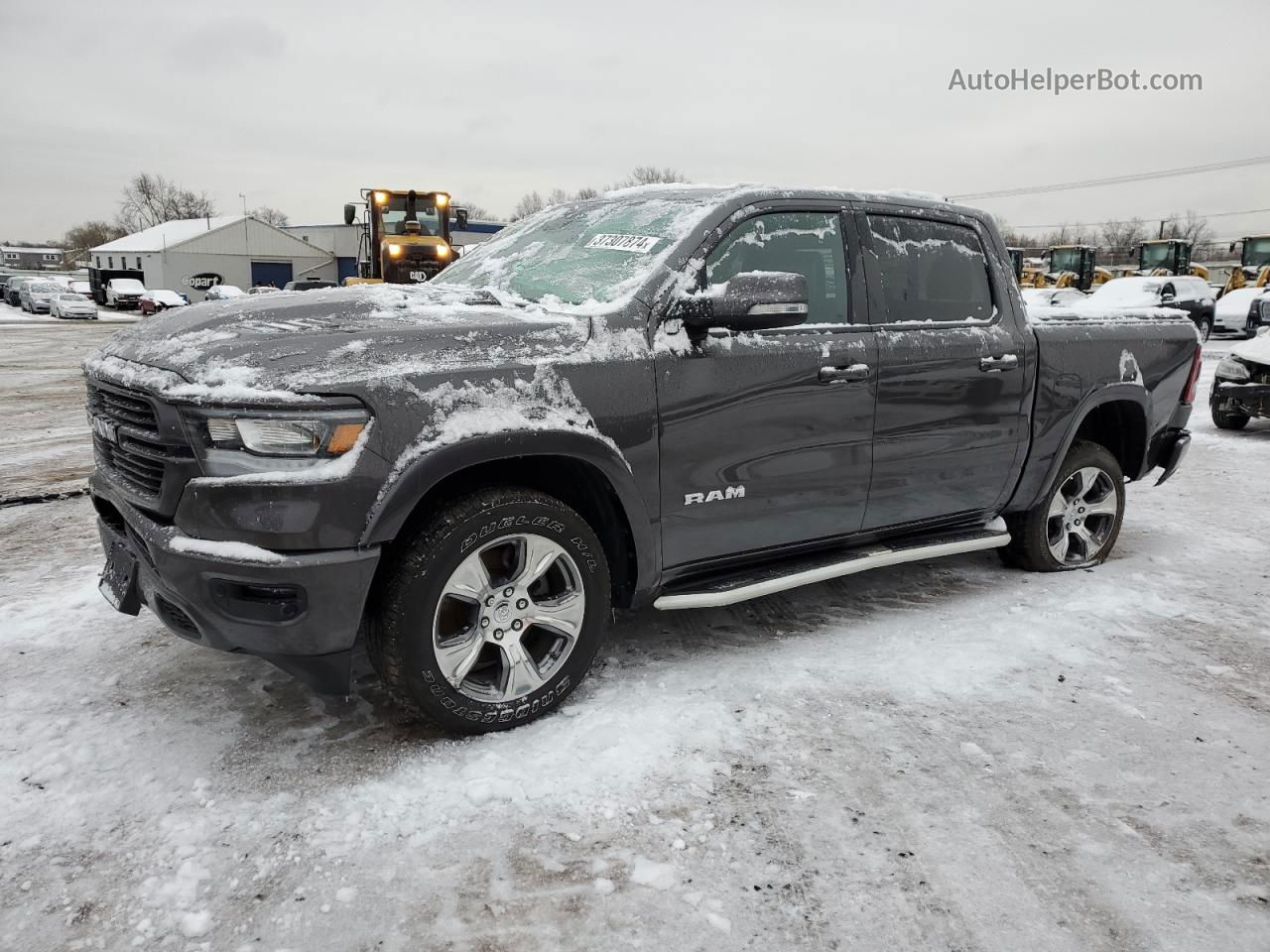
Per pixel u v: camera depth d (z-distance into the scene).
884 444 3.79
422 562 2.74
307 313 3.03
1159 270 31.34
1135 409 4.88
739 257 3.47
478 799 2.62
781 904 2.24
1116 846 2.49
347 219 19.97
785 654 3.70
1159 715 3.24
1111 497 4.87
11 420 9.90
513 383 2.84
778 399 3.43
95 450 3.26
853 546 4.03
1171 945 2.12
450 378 2.74
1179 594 4.50
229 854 2.39
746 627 3.99
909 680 3.47
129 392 2.81
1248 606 4.34
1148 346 4.84
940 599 4.37
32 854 2.38
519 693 3.01
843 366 3.60
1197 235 90.44
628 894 2.27
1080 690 3.42
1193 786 2.79
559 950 2.08
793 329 3.53
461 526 2.78
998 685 3.45
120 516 3.10
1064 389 4.42
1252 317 21.20
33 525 5.63
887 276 3.87
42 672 3.44
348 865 2.36
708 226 3.39
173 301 44.09
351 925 2.15
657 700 3.26
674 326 3.22
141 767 2.80
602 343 3.05
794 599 4.35
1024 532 4.65
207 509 2.58
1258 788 2.78
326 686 2.79
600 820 2.56
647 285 3.21
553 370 2.92
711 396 3.26
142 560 2.81
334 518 2.56
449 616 2.95
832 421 3.60
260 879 2.30
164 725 3.05
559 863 2.38
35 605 4.16
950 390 3.95
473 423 2.73
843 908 2.23
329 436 2.56
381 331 2.80
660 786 2.72
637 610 4.16
